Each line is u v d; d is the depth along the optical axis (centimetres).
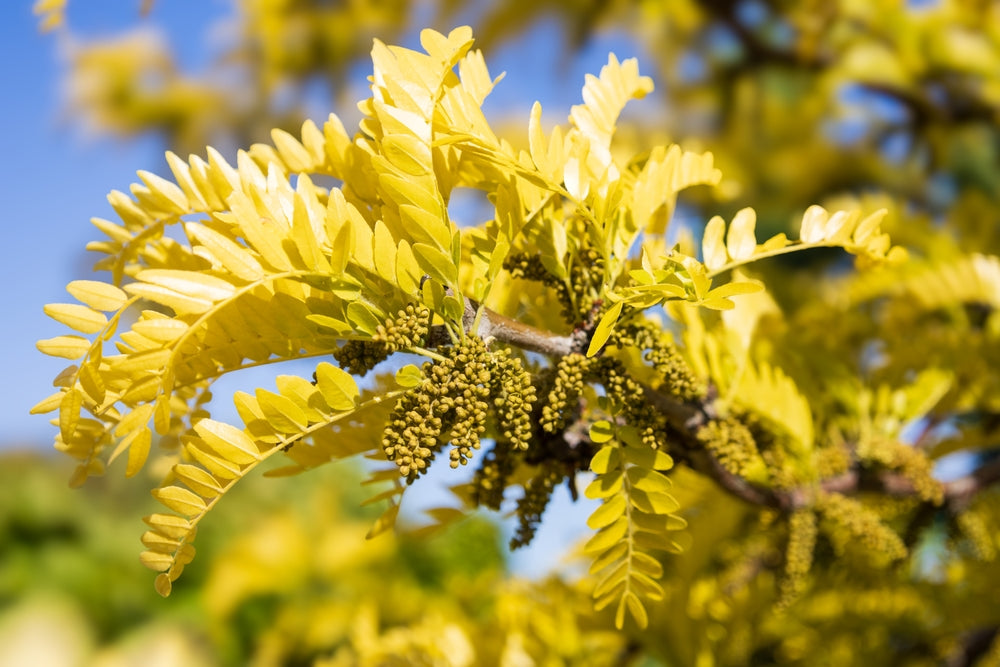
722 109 235
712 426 70
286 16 259
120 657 213
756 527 104
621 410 65
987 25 173
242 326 60
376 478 69
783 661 123
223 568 197
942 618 120
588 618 101
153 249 64
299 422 60
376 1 254
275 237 59
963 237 126
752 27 203
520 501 68
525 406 61
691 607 103
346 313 60
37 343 58
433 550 207
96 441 63
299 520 210
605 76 67
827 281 191
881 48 184
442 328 62
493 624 107
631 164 73
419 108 60
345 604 189
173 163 63
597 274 65
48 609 219
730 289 60
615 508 63
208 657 208
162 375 58
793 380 84
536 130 63
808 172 228
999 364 91
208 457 59
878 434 89
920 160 204
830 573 111
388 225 62
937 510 88
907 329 100
